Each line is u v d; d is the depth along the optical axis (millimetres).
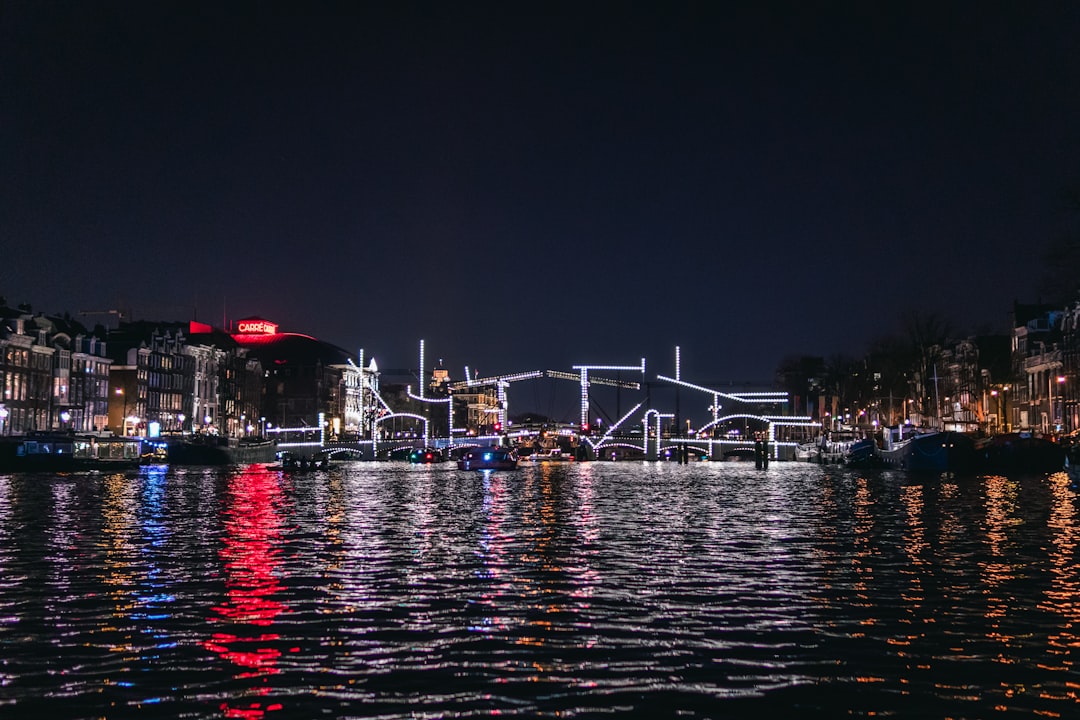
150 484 84188
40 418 141000
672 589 26312
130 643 20219
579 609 23594
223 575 28594
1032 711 16109
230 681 17609
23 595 25266
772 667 18531
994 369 156000
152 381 176000
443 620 22359
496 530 42250
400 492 75500
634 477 113500
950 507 56281
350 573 29031
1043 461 107250
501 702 16500
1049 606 23984
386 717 15797
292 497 66562
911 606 23984
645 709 16203
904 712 16062
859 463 141625
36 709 16109
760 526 44344
